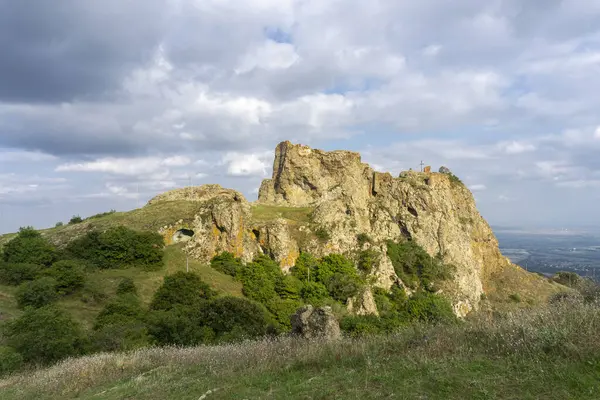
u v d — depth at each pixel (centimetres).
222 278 5072
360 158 9094
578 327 852
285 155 8781
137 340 2672
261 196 9050
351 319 3919
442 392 687
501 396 655
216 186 7444
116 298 3719
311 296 5184
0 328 2520
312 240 6588
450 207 8588
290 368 971
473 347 896
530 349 822
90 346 2416
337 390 763
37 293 3375
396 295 6131
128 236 4900
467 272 7781
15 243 4575
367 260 6512
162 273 4709
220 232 5750
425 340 977
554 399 626
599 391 634
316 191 8450
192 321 3031
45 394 1208
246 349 1252
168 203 6694
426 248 7838
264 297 4838
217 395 859
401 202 8375
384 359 914
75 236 5334
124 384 1127
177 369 1205
